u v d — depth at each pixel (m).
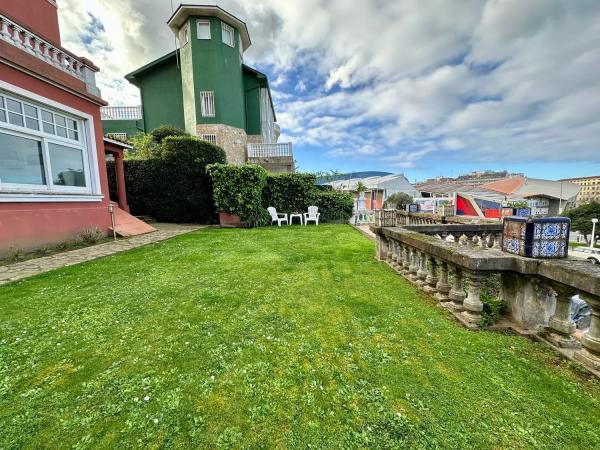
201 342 2.18
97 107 7.66
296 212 12.33
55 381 1.73
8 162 5.49
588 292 1.64
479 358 1.87
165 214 11.91
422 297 3.10
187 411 1.47
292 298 3.11
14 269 4.50
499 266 2.21
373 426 1.35
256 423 1.39
